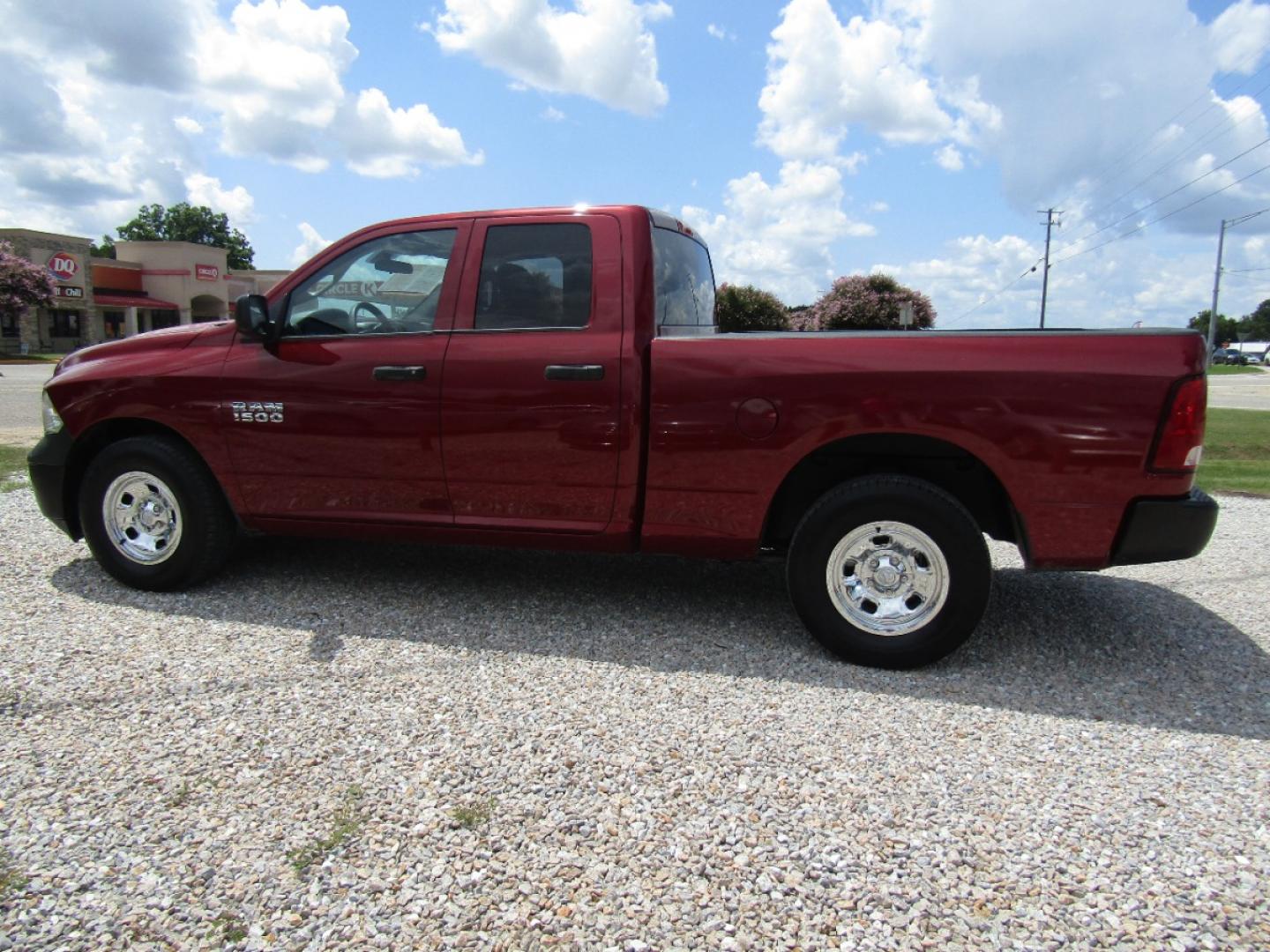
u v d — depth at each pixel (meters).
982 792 2.61
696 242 4.75
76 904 2.03
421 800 2.50
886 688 3.37
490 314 3.89
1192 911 2.07
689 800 2.52
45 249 47.31
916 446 3.55
